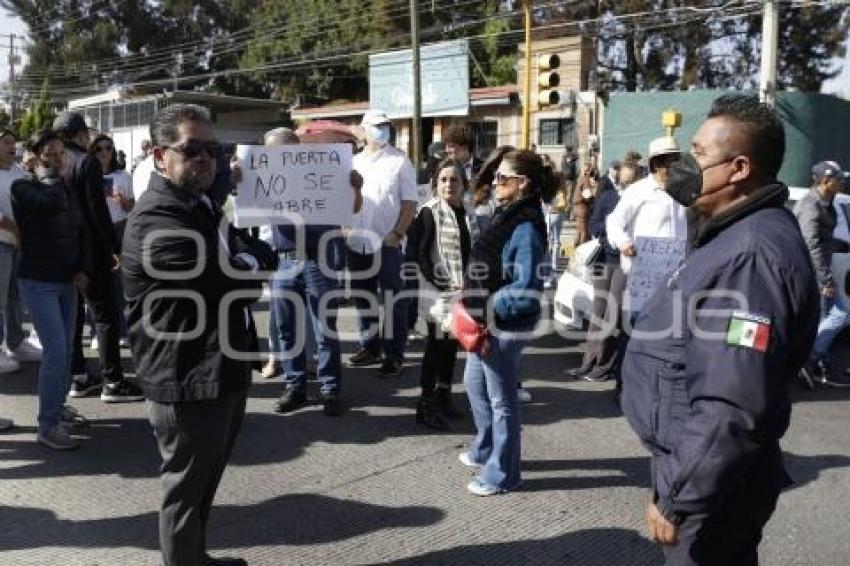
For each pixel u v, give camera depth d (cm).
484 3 3606
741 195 234
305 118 3247
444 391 557
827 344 680
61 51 5497
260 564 362
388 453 499
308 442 516
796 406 627
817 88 3531
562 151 2409
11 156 620
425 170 830
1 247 621
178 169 305
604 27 3472
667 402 241
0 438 507
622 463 491
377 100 2938
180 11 5269
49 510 411
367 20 3831
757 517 239
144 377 311
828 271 664
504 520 411
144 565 359
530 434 543
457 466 481
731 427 210
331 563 365
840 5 3325
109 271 560
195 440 312
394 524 404
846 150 2364
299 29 4003
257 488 444
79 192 542
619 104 2317
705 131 237
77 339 589
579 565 368
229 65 5078
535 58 2492
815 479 477
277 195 529
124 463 473
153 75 5259
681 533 234
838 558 382
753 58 3534
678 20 3334
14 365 650
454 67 2619
